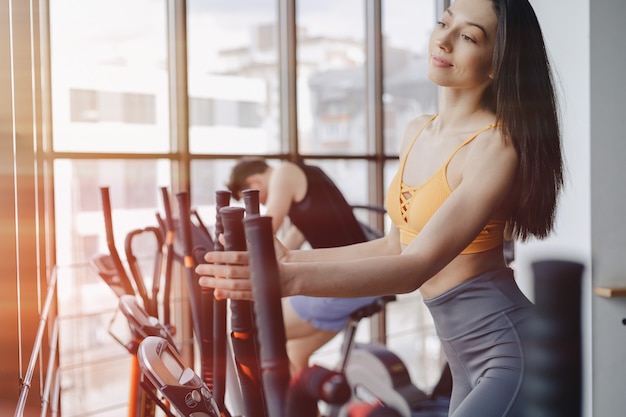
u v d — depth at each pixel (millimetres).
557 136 1368
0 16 1662
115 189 3637
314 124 4516
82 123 3527
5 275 1629
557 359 979
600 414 2783
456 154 1346
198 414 1012
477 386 1299
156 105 3818
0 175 1643
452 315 1380
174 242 2082
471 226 1212
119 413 3885
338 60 4637
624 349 2811
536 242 2770
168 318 2045
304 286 1016
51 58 3441
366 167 4758
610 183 2799
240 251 936
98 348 3768
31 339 2064
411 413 2012
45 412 1998
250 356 946
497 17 1331
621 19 2812
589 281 2770
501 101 1319
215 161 4012
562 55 2852
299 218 2727
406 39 4902
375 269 1052
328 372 835
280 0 4348
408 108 4938
